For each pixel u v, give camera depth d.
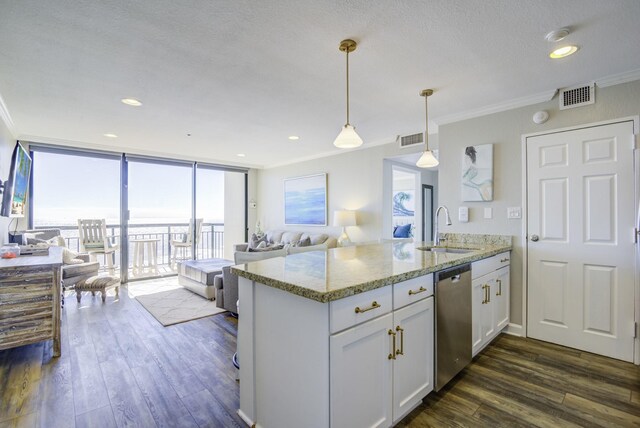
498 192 3.08
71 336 2.92
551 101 2.77
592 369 2.27
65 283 3.82
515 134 2.98
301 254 2.38
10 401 1.88
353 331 1.33
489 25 1.81
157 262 6.12
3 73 2.40
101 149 5.04
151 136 4.41
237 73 2.43
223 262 4.89
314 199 5.93
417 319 1.72
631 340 2.37
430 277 1.83
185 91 2.78
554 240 2.74
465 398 1.90
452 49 2.08
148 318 3.43
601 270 2.51
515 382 2.09
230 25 1.80
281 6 1.64
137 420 1.71
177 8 1.64
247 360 1.70
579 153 2.62
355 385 1.34
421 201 6.21
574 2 1.60
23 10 1.64
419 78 2.53
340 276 1.51
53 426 1.66
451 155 3.44
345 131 2.21
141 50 2.08
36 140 4.46
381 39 1.96
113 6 1.62
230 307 3.40
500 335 2.95
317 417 1.27
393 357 1.54
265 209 7.25
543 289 2.80
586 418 1.71
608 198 2.48
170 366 2.34
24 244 3.71
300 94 2.86
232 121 3.70
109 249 5.10
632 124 2.38
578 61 2.23
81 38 1.93
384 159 4.80
